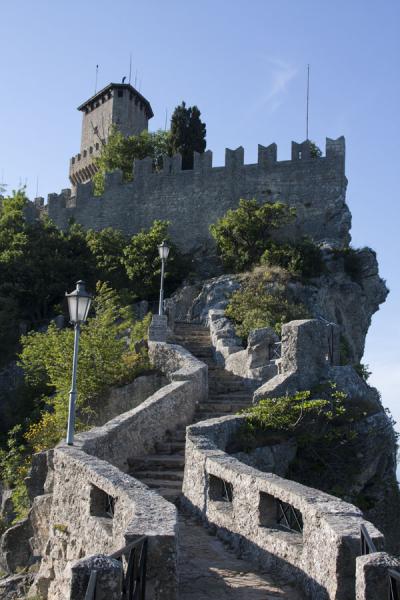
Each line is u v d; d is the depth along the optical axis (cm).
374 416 1644
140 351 2222
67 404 2028
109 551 814
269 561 820
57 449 1118
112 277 4259
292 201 4697
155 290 4153
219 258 4312
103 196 5216
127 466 1377
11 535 1225
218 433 1334
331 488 1516
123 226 5112
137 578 618
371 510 1583
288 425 1487
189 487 1138
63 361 2130
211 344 2552
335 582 642
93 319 2428
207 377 1895
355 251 4278
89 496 934
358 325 4116
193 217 4912
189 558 878
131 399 2055
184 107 6041
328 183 4650
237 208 4709
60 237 4556
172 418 1593
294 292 3634
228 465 996
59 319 3881
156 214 5028
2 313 3922
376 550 562
